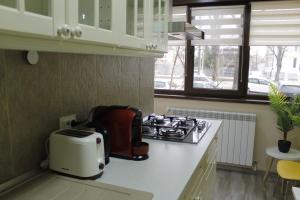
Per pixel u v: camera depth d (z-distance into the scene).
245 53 3.31
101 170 1.22
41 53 1.25
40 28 0.78
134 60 2.22
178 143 1.72
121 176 1.23
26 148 1.21
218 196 2.76
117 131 1.43
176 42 3.60
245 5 3.22
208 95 3.55
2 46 0.74
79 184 1.13
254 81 3.37
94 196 1.04
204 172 1.74
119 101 2.01
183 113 3.46
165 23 1.85
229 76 3.45
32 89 1.22
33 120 1.23
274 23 3.14
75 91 1.50
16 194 1.06
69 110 1.46
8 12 0.68
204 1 3.32
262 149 3.30
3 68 1.08
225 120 3.30
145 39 1.49
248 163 3.27
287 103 2.92
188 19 3.46
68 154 1.18
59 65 1.37
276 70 3.29
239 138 3.27
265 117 3.24
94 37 1.01
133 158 1.42
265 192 2.84
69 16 0.88
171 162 1.40
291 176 2.24
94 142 1.17
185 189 1.17
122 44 1.23
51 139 1.22
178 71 3.67
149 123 2.13
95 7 1.02
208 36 3.42
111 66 1.87
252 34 3.24
